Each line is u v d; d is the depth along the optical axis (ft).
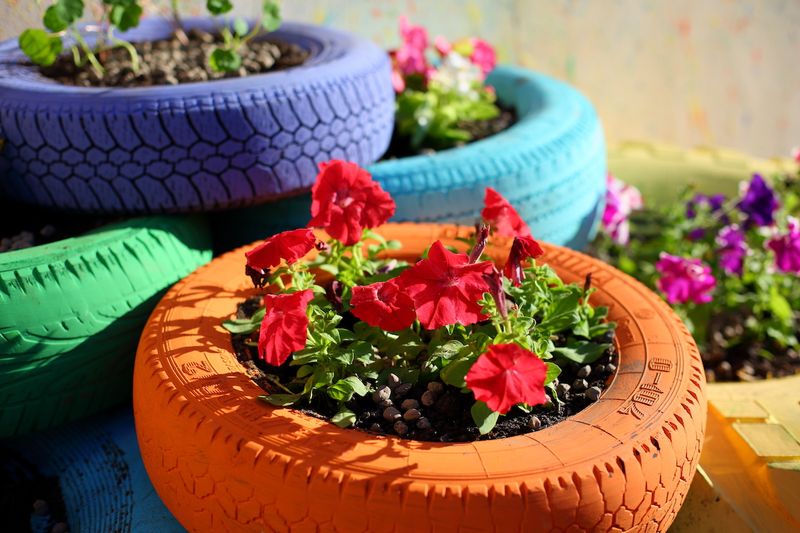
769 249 6.63
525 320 4.39
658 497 4.17
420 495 3.94
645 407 4.31
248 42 6.61
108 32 6.33
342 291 4.82
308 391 4.38
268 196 5.49
